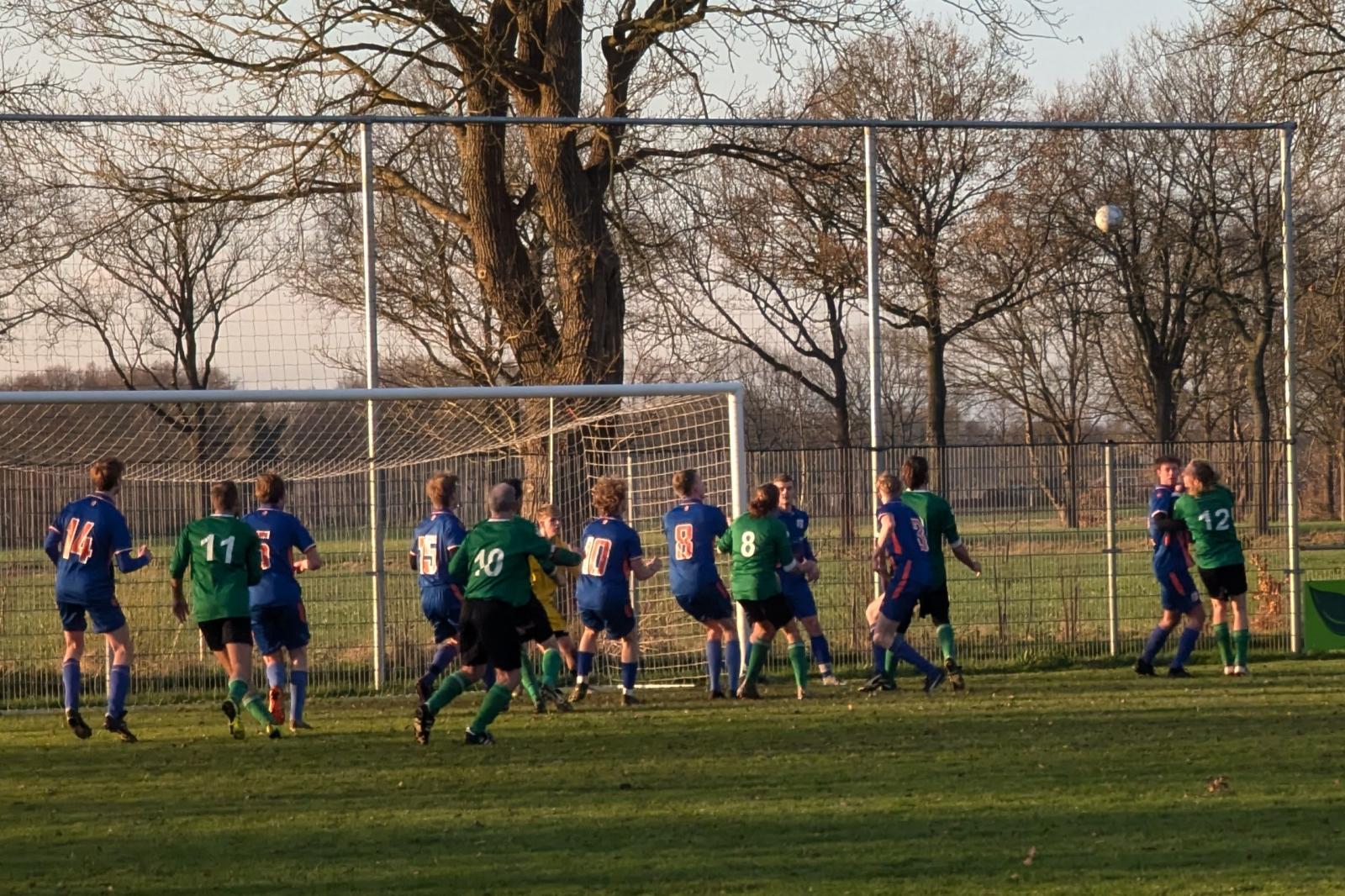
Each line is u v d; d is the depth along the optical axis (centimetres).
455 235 4897
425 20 4259
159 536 3806
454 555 2869
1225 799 2067
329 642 3647
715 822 1981
